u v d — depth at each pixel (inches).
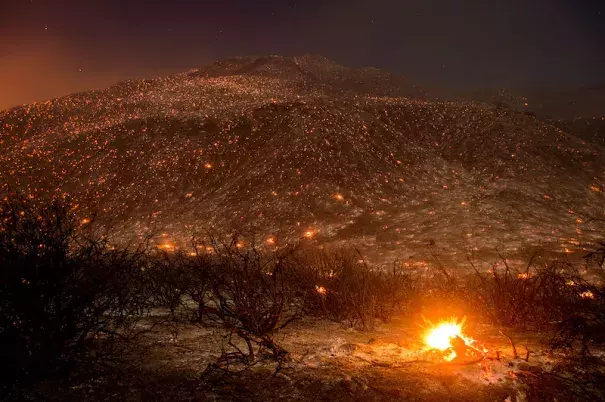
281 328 185.8
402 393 125.2
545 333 188.4
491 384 131.6
